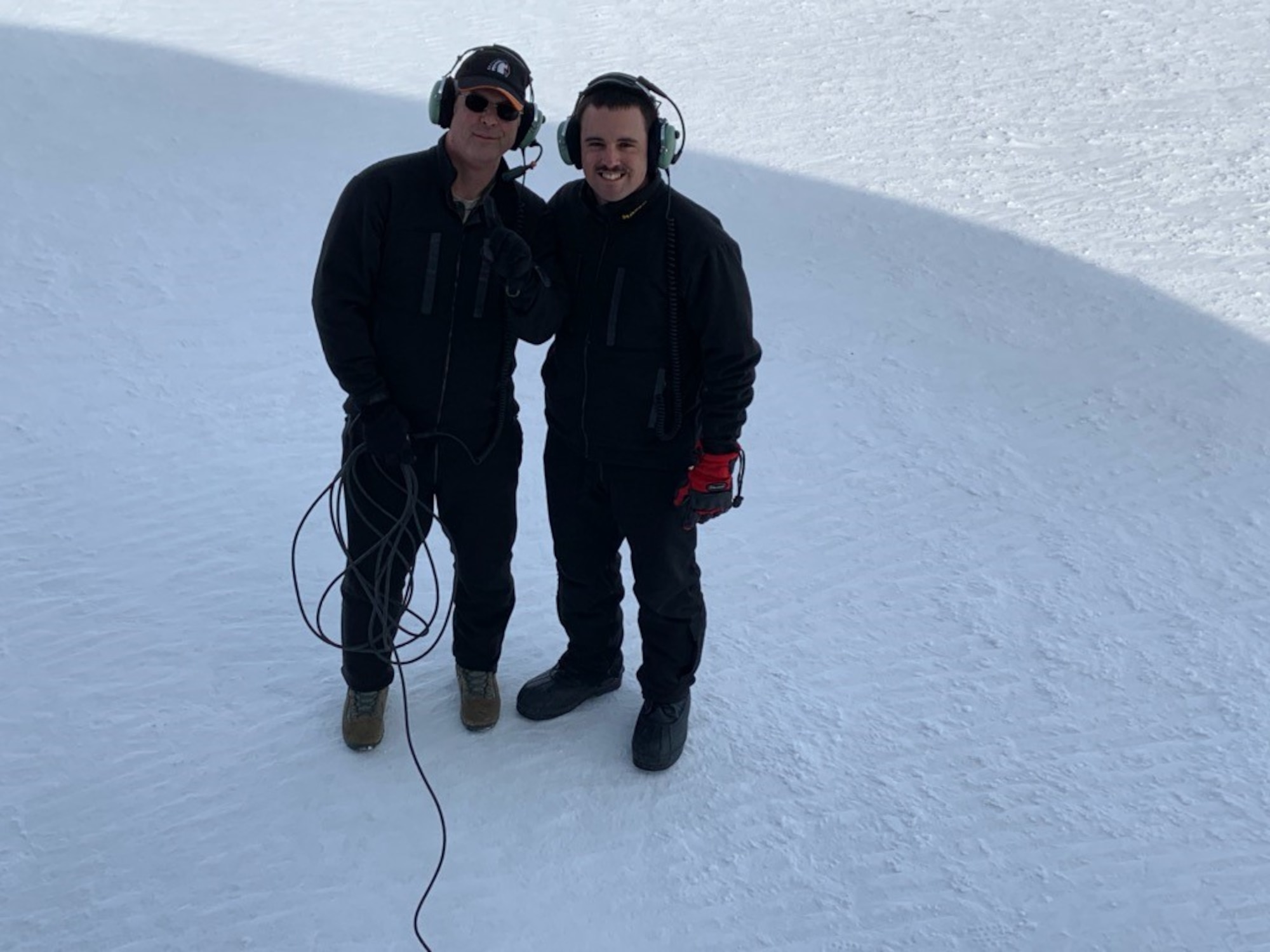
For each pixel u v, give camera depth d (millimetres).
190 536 3900
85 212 5855
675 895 2791
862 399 4789
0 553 3764
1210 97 7566
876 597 3768
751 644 3566
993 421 4664
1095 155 6855
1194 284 5562
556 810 3000
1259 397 4781
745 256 5801
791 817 2996
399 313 2723
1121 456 4461
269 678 3361
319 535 3955
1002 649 3553
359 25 8430
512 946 2658
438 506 3008
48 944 2615
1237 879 2826
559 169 6484
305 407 4617
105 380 4676
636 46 8344
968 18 8961
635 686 3428
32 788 2975
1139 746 3205
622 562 3922
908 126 7223
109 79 7234
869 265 5754
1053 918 2740
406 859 2854
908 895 2797
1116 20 8883
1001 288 5574
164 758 3086
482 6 8898
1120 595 3777
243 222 5887
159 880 2768
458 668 3270
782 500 4227
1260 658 3518
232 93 7215
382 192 2637
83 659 3381
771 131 7125
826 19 8922
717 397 2727
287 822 2930
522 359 4996
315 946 2639
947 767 3145
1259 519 4121
